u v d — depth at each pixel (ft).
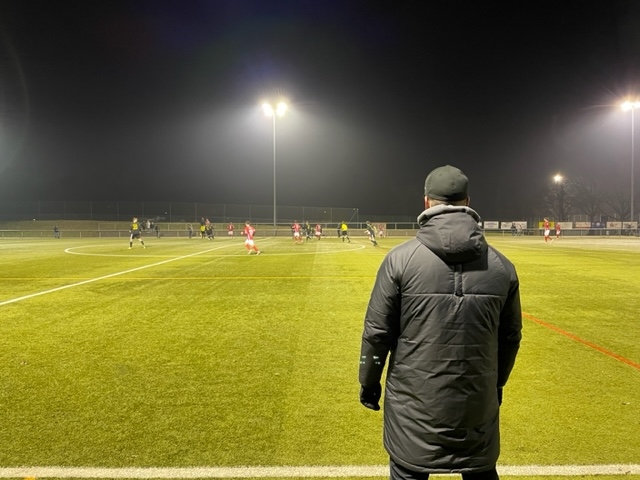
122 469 9.89
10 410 12.92
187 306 28.48
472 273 6.73
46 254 71.26
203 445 10.94
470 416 6.64
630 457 10.46
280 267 51.39
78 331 22.11
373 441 11.20
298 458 10.39
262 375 15.89
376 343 7.10
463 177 7.11
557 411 12.92
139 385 14.89
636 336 21.35
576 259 63.67
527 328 22.94
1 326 23.15
